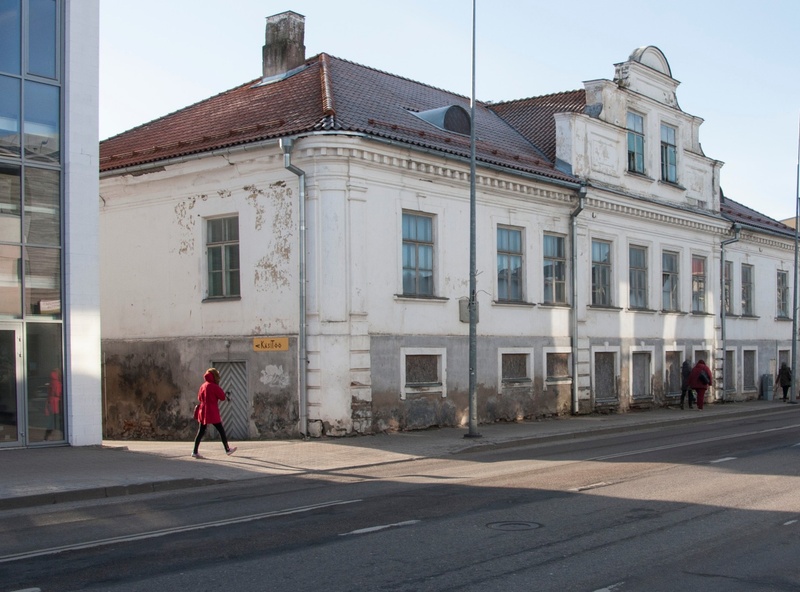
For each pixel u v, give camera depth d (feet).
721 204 129.29
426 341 74.54
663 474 45.70
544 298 88.69
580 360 92.12
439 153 73.97
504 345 82.74
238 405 73.15
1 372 55.11
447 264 77.10
